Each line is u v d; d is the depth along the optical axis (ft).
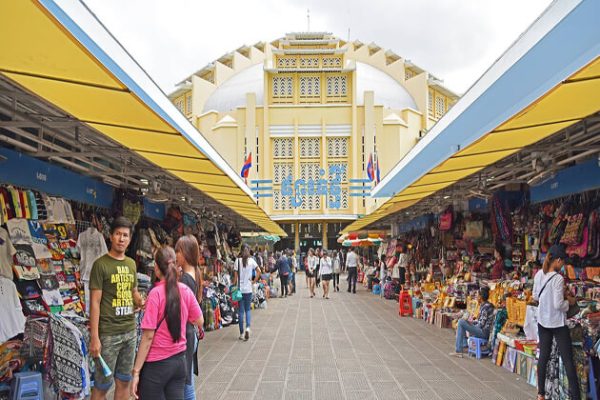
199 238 43.19
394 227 72.84
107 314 15.78
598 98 14.25
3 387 16.37
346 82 147.33
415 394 21.17
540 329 19.57
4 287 16.51
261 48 196.44
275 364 26.53
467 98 21.08
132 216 29.55
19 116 16.48
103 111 15.29
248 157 127.44
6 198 18.29
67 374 17.25
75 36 9.83
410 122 152.66
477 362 26.99
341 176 143.02
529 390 21.66
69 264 21.89
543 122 16.83
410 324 40.73
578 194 27.14
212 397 20.77
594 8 11.70
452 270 44.80
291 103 146.61
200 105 167.53
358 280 95.30
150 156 22.30
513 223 34.86
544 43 14.02
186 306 13.67
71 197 23.47
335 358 27.96
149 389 12.84
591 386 19.15
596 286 23.47
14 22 9.34
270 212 140.26
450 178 28.91
